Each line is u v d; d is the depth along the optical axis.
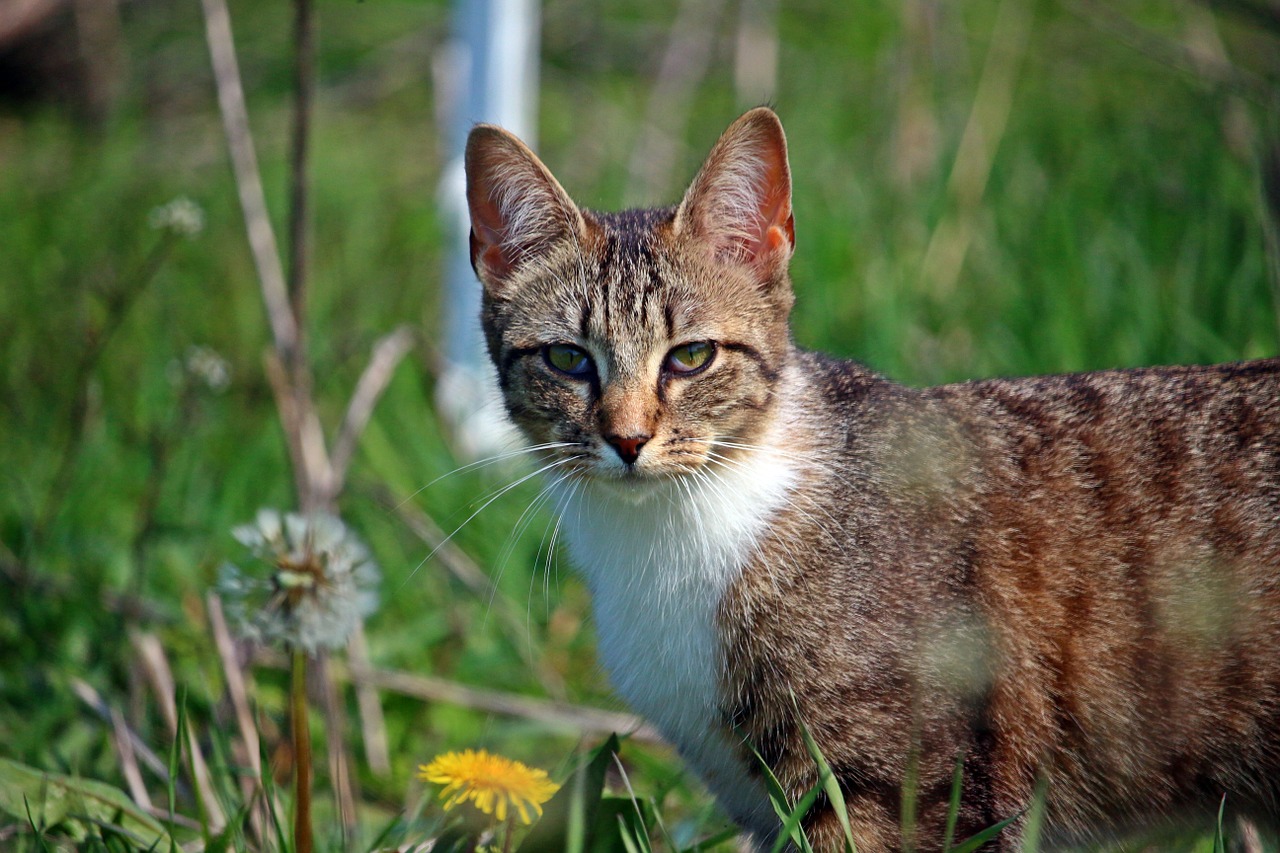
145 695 8.84
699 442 7.16
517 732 8.82
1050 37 18.39
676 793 8.58
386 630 10.35
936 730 6.58
